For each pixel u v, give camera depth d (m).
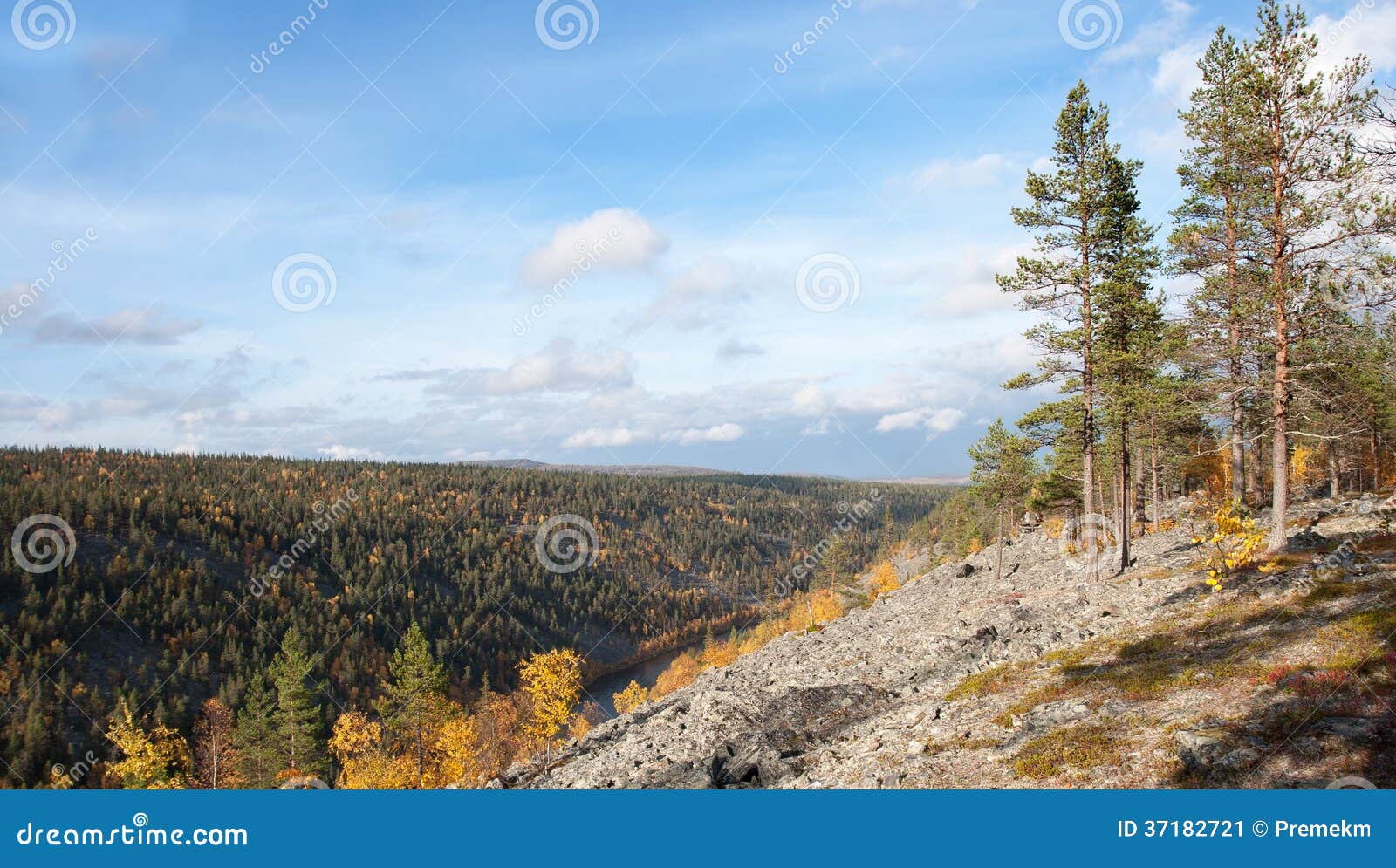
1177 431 46.69
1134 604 29.33
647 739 28.88
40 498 173.00
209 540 184.50
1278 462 28.50
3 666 118.88
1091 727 18.59
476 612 174.88
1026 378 34.84
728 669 46.03
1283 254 27.62
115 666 128.12
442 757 58.03
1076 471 56.31
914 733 21.97
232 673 132.38
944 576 61.94
